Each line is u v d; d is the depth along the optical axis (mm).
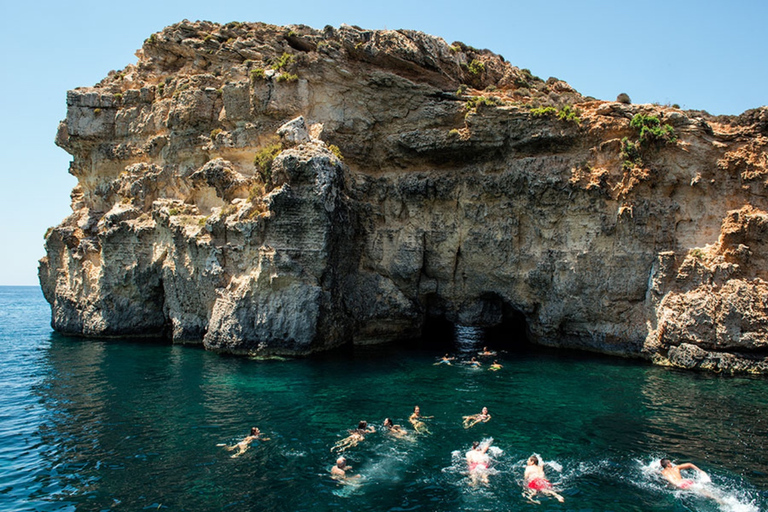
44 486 14820
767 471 16031
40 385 25641
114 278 39062
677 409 22031
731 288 29297
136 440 18266
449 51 40062
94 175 45344
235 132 37969
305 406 22062
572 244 33969
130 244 38938
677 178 31781
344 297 35812
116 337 39281
